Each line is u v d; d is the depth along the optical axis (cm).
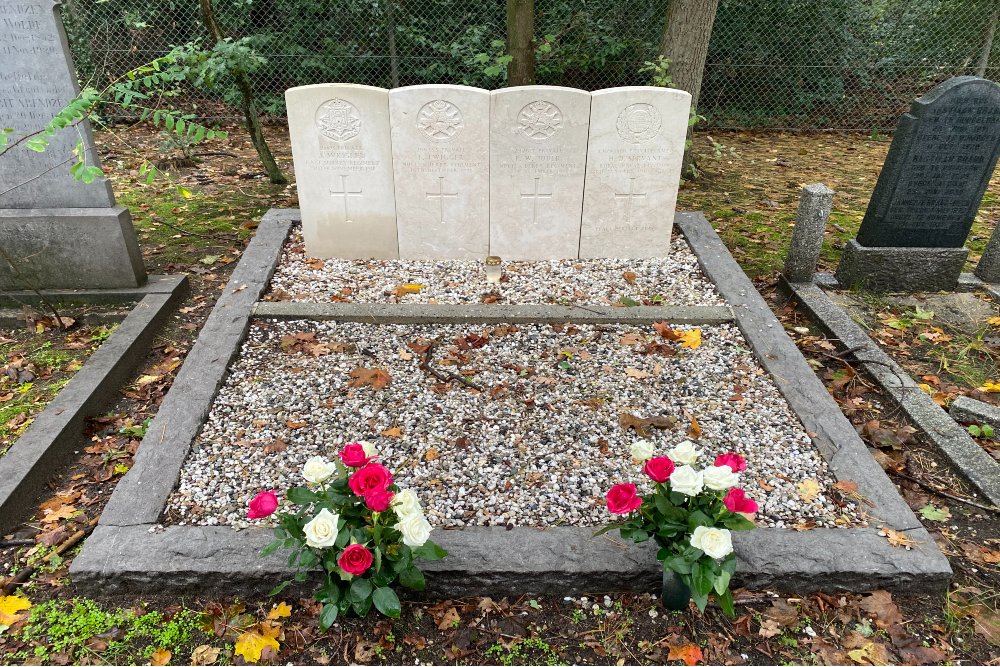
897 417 375
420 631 258
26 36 386
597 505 296
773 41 973
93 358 388
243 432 336
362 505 241
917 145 454
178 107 941
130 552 267
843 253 511
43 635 254
